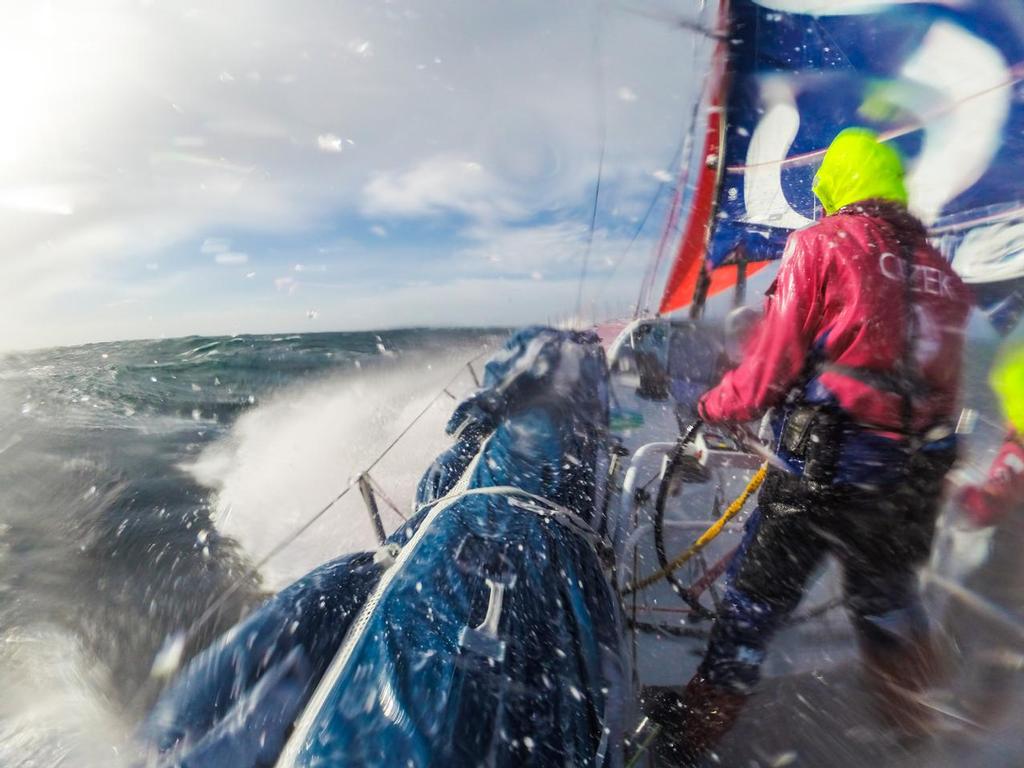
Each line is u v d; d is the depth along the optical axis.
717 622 1.64
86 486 4.29
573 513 1.64
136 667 2.34
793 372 1.42
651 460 2.85
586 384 2.22
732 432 1.66
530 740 1.06
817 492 1.39
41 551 3.39
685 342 3.17
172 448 5.13
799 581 1.51
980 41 3.24
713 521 2.49
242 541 3.39
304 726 1.07
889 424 1.33
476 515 1.56
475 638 1.20
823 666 1.80
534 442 1.92
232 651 1.31
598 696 1.21
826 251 1.38
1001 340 2.72
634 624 1.82
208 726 1.19
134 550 3.33
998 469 1.72
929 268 1.40
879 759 1.46
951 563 1.76
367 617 1.25
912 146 3.53
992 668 1.51
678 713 1.63
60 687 2.21
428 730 1.03
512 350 2.34
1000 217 3.30
